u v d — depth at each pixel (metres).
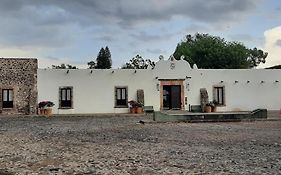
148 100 35.00
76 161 10.73
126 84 34.81
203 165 9.84
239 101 35.94
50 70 33.84
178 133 17.58
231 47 59.19
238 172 8.95
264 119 24.69
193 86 35.56
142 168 9.62
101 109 34.53
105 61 74.56
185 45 64.69
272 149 12.35
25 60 33.44
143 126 21.62
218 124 22.59
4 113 32.75
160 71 35.22
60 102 33.91
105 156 11.47
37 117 30.27
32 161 10.85
